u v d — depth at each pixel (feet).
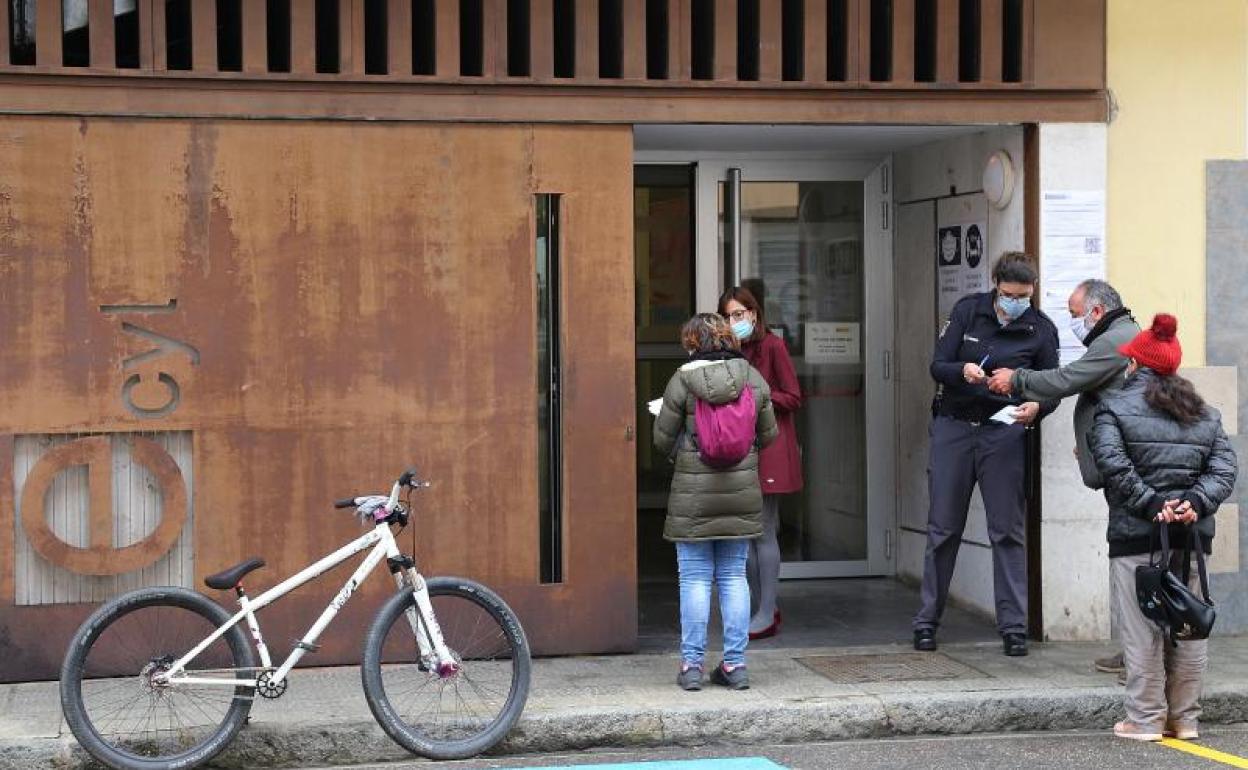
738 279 31.58
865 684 24.07
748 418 23.09
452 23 24.82
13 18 24.11
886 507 32.45
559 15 26.02
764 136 28.55
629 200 25.58
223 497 24.45
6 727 21.43
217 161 24.21
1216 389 27.68
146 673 20.57
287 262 24.52
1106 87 27.07
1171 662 22.80
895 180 31.91
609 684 24.00
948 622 28.94
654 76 26.30
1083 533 27.17
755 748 22.35
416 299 24.95
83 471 24.12
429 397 25.05
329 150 24.59
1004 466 25.93
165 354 24.20
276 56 25.17
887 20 26.73
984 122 26.66
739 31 26.86
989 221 28.22
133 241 23.99
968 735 23.11
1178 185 27.40
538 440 25.63
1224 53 27.43
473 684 21.76
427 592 21.43
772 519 27.58
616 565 25.79
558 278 25.53
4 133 23.54
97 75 23.68
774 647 26.81
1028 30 26.66
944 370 25.98
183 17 24.94
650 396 33.32
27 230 23.67
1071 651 26.50
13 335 23.67
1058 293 26.96
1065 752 21.98
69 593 24.13
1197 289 27.53
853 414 32.32
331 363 24.72
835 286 32.04
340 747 21.44
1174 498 21.54
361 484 24.88
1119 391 22.29
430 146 24.91
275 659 24.66
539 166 25.26
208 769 21.09
